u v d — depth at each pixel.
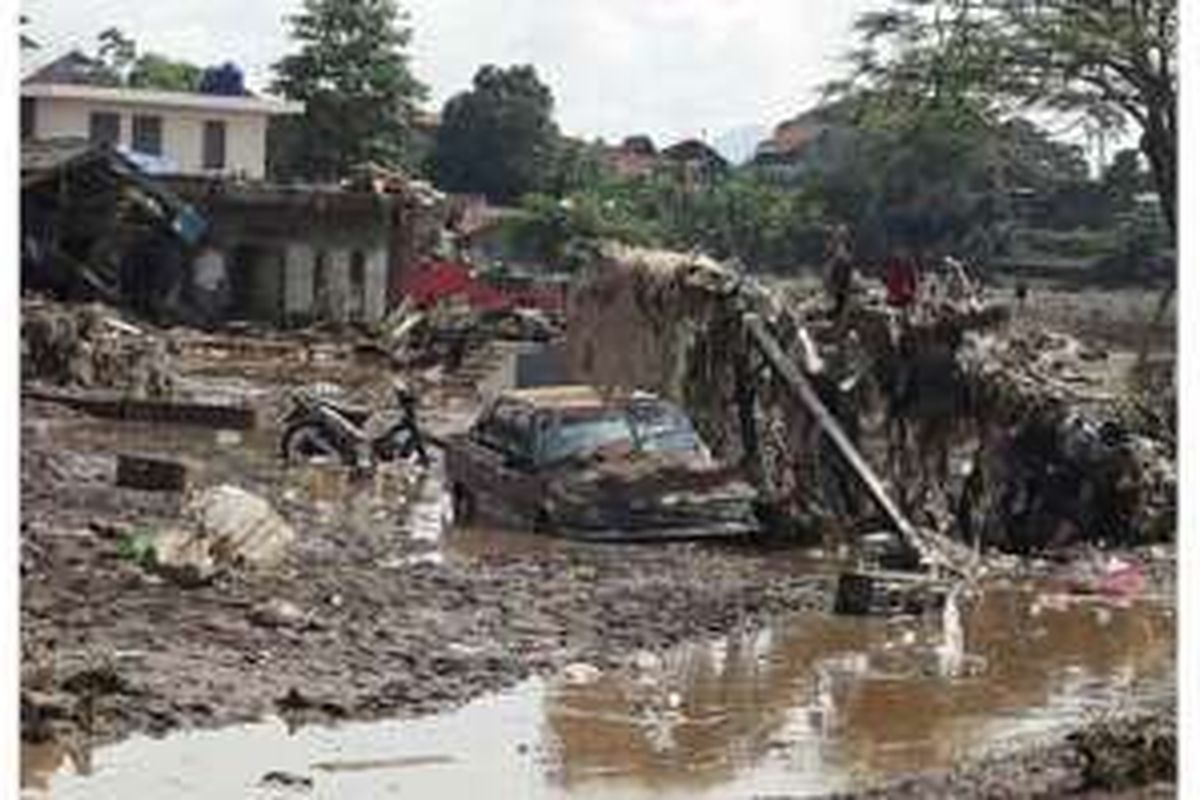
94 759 15.18
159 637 19.00
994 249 91.00
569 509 28.67
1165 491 31.48
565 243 100.31
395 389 49.44
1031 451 31.27
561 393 31.19
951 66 66.88
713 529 28.84
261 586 22.09
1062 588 26.78
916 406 31.38
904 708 18.86
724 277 31.06
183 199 72.81
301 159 104.25
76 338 48.47
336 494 33.56
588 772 15.88
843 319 32.16
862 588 23.75
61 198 67.50
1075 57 63.88
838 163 99.31
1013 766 15.63
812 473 29.88
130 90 93.19
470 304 73.12
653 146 141.88
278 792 14.65
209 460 37.41
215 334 68.69
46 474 31.20
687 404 31.17
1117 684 20.30
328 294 73.62
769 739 17.36
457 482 31.36
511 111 119.62
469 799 14.84
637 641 21.20
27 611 19.39
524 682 18.98
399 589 22.88
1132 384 39.28
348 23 104.75
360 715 17.16
